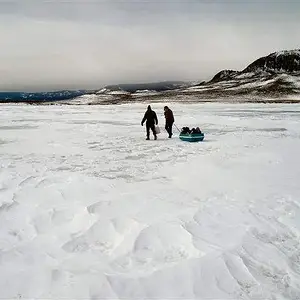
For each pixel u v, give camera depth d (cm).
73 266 474
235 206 695
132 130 2233
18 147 1508
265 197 762
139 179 928
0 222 621
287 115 3478
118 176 962
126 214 636
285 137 1831
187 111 4294
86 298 397
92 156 1296
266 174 979
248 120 2894
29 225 611
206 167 1079
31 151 1405
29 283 428
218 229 576
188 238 538
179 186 853
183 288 421
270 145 1542
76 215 646
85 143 1645
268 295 414
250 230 576
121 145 1584
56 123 2711
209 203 712
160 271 451
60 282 428
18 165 1113
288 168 1058
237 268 462
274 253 509
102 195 765
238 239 539
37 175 961
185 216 625
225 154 1317
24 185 845
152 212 648
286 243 547
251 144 1580
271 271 466
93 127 2414
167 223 585
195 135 1680
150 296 406
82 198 742
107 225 592
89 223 609
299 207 699
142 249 517
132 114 3769
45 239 561
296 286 435
